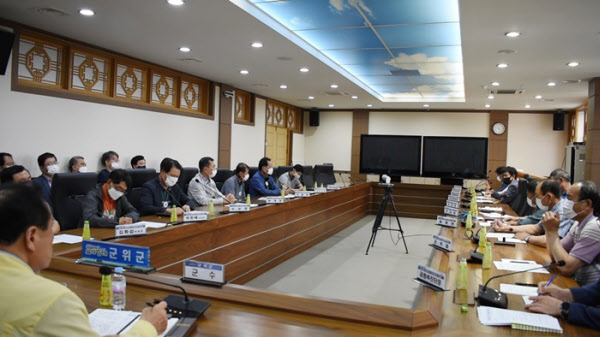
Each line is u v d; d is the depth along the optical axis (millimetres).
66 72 5383
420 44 6012
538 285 1877
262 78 7879
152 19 4512
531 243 3023
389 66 7477
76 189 3359
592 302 1674
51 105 5156
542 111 11227
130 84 6430
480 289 1763
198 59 6379
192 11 4238
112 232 2805
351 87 8656
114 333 1265
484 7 3848
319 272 4578
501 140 11453
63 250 2188
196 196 4648
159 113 6918
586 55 5438
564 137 11172
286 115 11797
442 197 8875
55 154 5223
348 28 5387
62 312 913
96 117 5773
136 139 6469
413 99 10703
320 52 6578
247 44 5465
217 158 8484
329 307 1514
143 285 1719
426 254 5547
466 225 3611
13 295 897
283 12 4887
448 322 1465
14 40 4676
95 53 5770
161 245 2854
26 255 990
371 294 3908
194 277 1753
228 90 8664
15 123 4762
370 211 9359
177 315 1429
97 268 1884
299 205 5227
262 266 4406
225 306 1562
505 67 6254
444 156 9383
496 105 10625
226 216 3584
